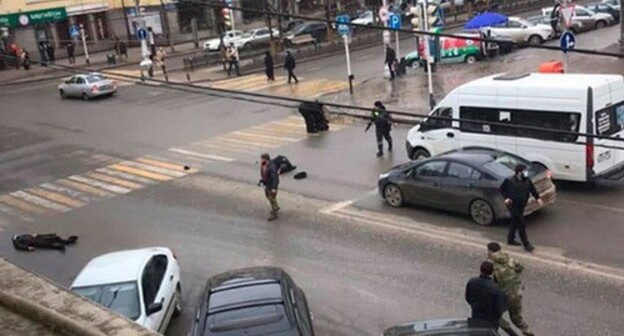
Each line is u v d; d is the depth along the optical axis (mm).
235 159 23344
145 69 42688
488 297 9859
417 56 36250
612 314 11406
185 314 13172
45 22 53719
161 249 13578
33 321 3998
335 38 48125
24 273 4641
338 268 14391
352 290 13359
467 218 16297
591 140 16812
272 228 17047
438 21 34719
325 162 21750
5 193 22578
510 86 18109
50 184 23031
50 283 4461
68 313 3973
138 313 11234
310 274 14258
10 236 18734
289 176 20703
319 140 24484
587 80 17312
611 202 16391
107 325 3783
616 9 44031
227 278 10961
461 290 12820
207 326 9602
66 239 18016
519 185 13961
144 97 36125
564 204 16531
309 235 16312
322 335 11781
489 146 18703
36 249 17672
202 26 59906
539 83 17781
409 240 15367
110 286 11742
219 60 43938
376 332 11703
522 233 14180
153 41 51938
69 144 27984
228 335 9406
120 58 50562
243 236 16797
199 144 25766
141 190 21375
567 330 11070
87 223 19141
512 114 18109
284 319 9633
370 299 12914
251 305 9922
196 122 29391
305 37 47875
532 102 17703
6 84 45031
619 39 36844
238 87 35969
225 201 19484
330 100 30797
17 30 53312
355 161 21547
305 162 21969
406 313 12227
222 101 33031
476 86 18875
